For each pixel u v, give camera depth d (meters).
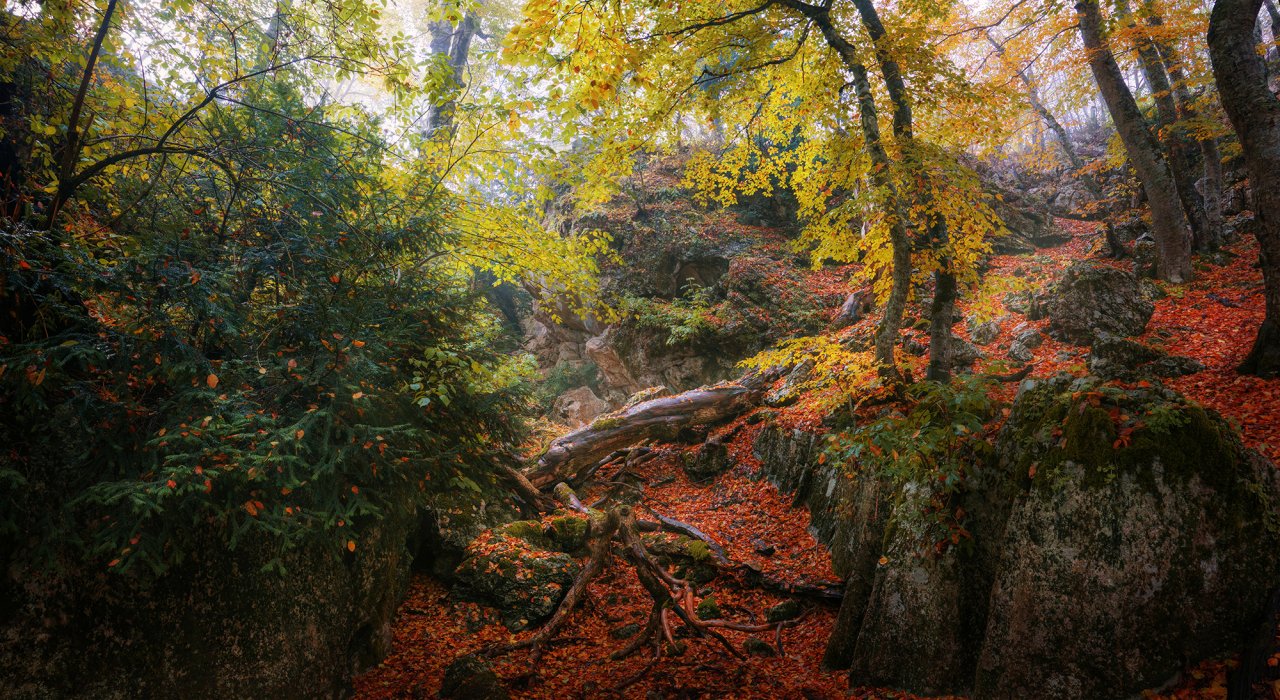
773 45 8.95
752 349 14.09
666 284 16.73
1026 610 4.04
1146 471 3.80
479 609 6.79
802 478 8.63
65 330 3.93
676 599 6.22
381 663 5.90
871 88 8.84
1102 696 3.72
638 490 10.56
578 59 4.90
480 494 6.81
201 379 3.99
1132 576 3.72
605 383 18.50
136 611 3.94
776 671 5.55
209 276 3.78
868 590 5.44
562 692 5.51
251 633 4.57
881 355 8.11
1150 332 8.96
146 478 3.70
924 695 4.60
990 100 8.09
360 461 4.92
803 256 16.44
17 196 3.94
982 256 15.05
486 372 5.90
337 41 5.50
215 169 4.85
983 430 5.46
